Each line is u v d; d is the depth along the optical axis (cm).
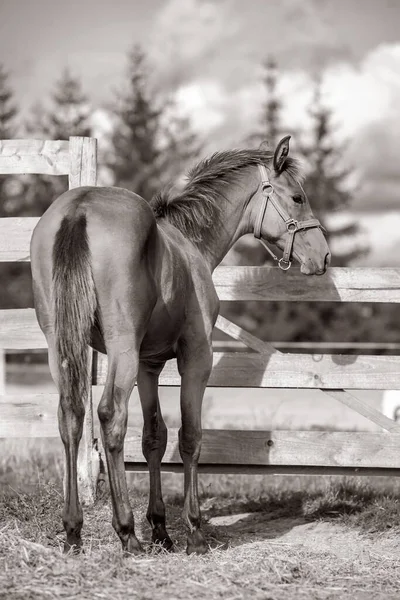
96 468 791
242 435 805
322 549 676
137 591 492
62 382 545
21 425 804
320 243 719
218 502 835
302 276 819
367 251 4188
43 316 561
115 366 540
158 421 674
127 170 4231
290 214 715
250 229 730
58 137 4725
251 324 3778
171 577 523
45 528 673
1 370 1447
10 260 801
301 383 810
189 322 634
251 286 818
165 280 586
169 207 680
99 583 500
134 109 4497
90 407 779
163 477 968
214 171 710
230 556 618
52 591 480
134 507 763
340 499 825
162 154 4362
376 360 809
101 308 537
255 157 726
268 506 816
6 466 980
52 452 1053
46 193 4169
